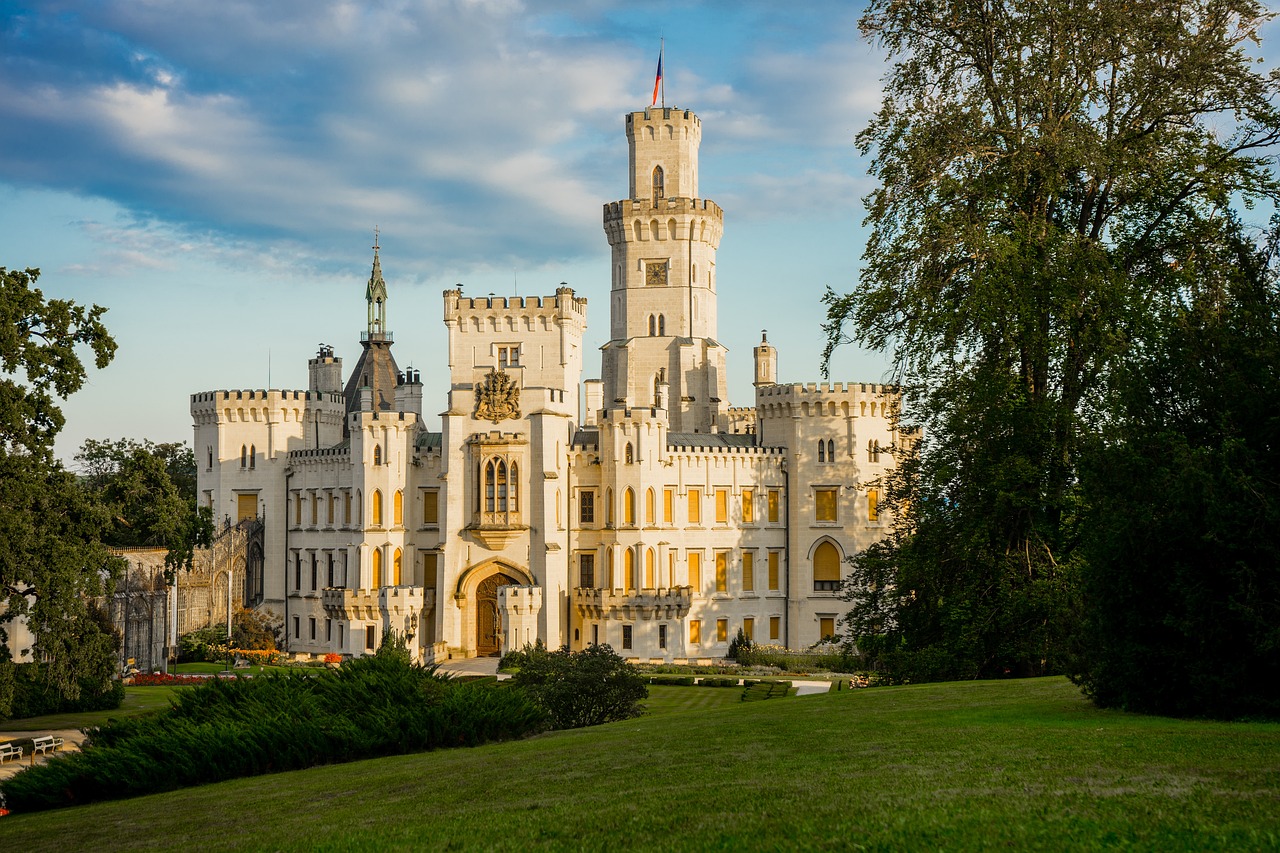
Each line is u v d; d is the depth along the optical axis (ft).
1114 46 185.57
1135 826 77.97
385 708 160.66
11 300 194.18
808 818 85.71
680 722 156.66
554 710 198.59
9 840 112.47
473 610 413.18
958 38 197.16
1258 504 117.70
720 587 421.18
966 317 184.24
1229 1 186.19
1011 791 89.35
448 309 417.28
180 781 141.59
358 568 419.54
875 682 229.86
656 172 479.00
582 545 419.13
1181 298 179.22
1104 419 172.96
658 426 413.39
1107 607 129.59
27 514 187.93
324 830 99.76
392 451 421.59
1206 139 186.70
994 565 185.47
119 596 346.74
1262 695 119.34
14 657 253.03
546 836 88.48
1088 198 192.34
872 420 431.43
